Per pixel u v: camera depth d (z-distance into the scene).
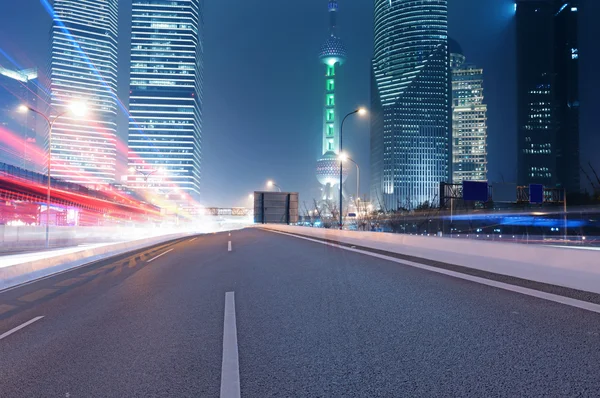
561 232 82.62
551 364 4.18
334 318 6.32
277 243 24.34
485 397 3.55
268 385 3.96
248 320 6.43
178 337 5.67
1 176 42.66
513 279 9.04
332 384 3.93
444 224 110.44
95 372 4.47
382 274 10.45
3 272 11.34
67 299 9.06
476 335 5.18
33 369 4.64
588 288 7.43
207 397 3.76
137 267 14.70
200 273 12.22
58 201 59.50
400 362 4.41
